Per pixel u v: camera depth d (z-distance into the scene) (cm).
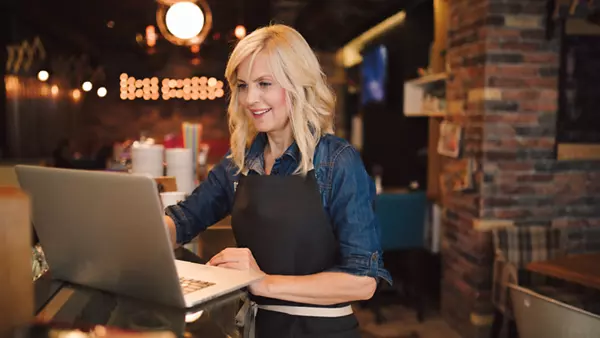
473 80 374
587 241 377
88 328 85
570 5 347
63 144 755
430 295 483
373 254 139
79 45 909
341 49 948
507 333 365
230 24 861
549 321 196
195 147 255
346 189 140
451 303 417
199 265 138
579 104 368
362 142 684
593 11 343
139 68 930
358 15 755
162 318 105
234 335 114
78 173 108
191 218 159
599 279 234
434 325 420
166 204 192
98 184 106
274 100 141
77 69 912
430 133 480
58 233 120
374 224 144
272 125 144
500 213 368
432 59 476
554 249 353
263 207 143
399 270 512
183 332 99
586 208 376
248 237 146
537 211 371
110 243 112
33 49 822
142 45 888
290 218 141
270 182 143
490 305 370
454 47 405
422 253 493
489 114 360
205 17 487
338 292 135
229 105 157
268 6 791
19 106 788
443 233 433
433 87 467
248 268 135
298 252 142
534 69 362
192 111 949
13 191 85
